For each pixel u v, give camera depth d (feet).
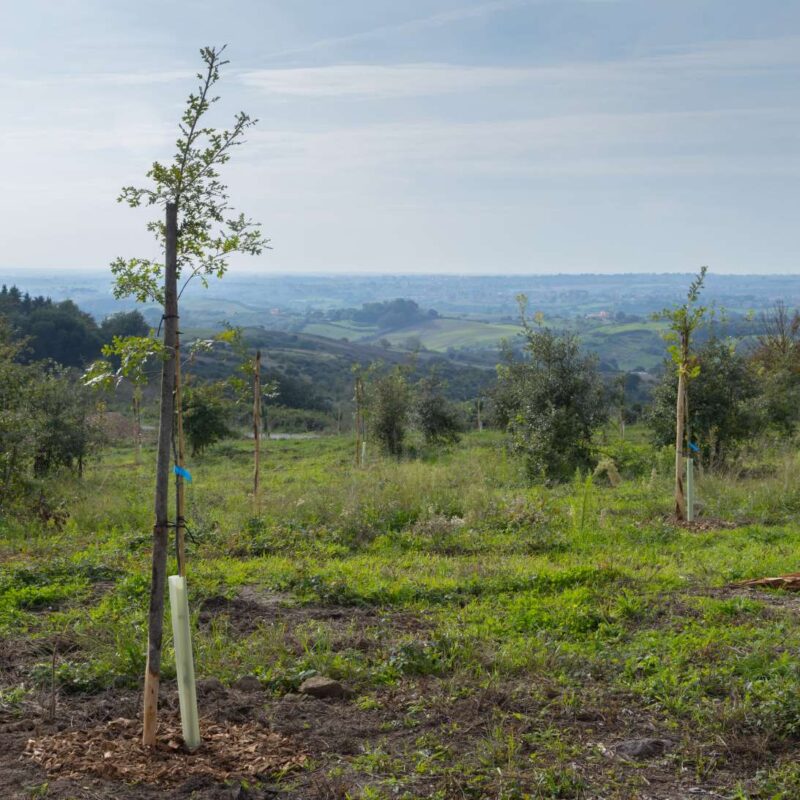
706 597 28.27
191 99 15.88
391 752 16.89
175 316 16.33
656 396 63.72
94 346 246.06
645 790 15.53
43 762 15.75
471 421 126.62
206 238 16.39
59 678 20.21
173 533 38.86
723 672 20.98
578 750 16.90
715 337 62.39
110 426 102.01
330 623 25.89
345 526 40.22
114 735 17.10
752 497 47.16
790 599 28.55
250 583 31.19
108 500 48.67
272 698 19.66
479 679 20.67
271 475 74.02
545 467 60.64
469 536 39.40
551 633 24.59
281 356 334.44
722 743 17.17
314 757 16.58
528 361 66.18
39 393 59.82
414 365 104.53
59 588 29.27
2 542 39.40
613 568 31.55
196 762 15.81
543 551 37.04
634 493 52.60
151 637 16.25
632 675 21.27
